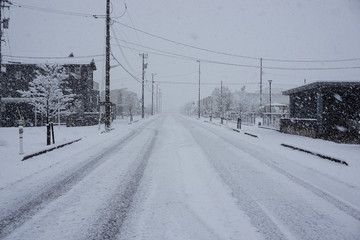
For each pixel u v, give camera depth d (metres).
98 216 3.33
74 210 3.52
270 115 25.36
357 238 2.81
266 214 3.45
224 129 18.61
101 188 4.51
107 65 16.50
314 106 15.09
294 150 8.92
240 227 3.05
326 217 3.38
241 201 3.93
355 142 13.19
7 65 29.17
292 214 3.46
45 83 18.00
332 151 9.17
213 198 4.04
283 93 18.52
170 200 3.94
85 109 31.81
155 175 5.42
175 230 2.95
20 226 3.03
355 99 13.78
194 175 5.44
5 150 8.23
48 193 4.23
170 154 7.88
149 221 3.19
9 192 4.27
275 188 4.60
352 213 3.53
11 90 29.31
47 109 18.31
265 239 2.77
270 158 7.42
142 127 19.80
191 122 28.98
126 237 2.78
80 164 6.41
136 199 3.97
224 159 7.19
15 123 25.42
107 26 16.78
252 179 5.18
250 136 13.66
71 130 17.38
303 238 2.80
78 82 31.31
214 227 3.04
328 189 4.58
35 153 7.38
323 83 12.77
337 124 13.62
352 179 5.24
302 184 4.87
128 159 7.08
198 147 9.36
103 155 7.66
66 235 2.81
